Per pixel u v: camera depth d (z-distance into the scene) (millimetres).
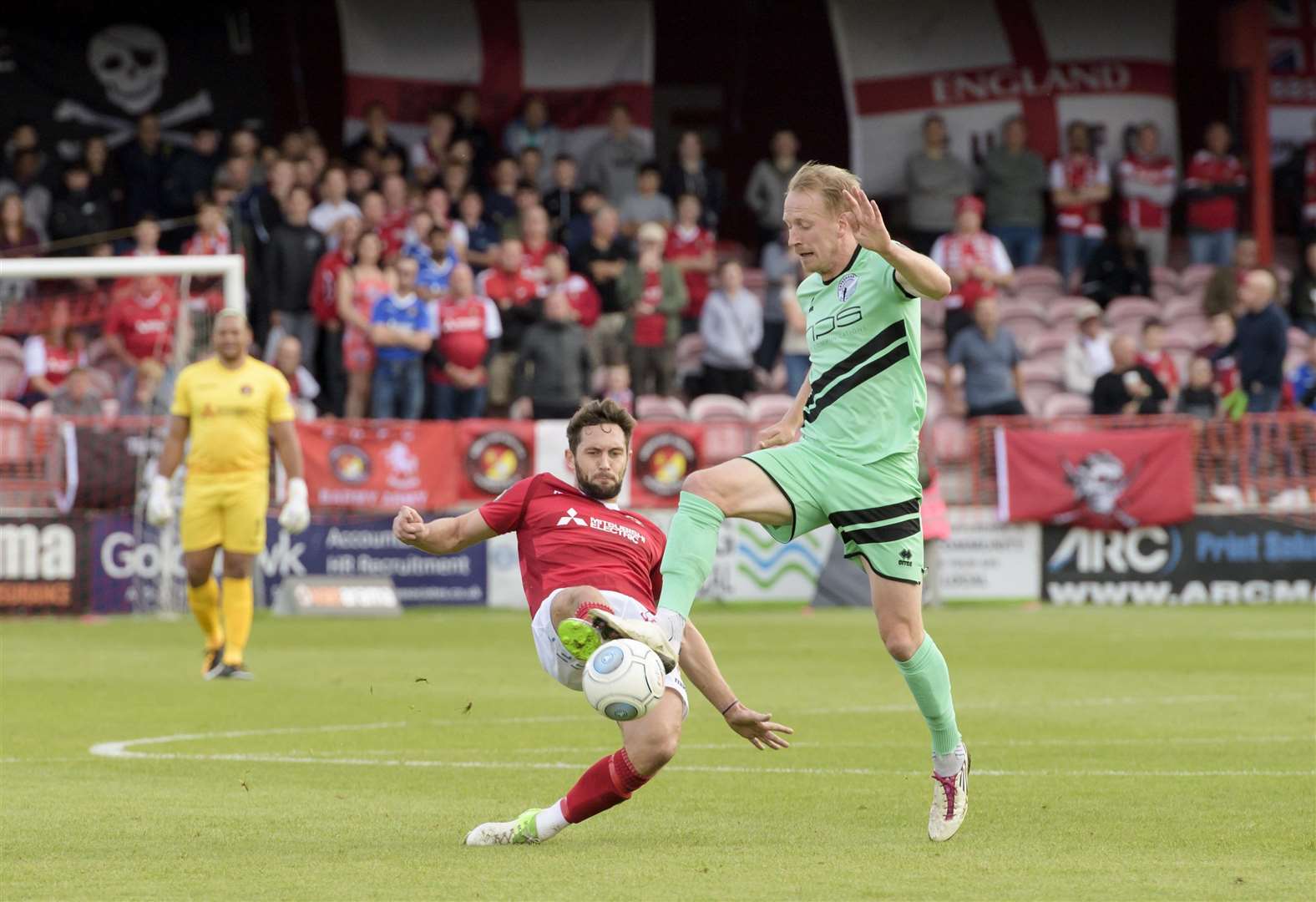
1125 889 15125
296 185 65125
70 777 23047
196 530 36469
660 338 64500
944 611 58438
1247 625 52312
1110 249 73938
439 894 14836
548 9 77000
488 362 64188
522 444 58812
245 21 76875
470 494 58531
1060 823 19188
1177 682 36500
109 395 64125
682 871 16062
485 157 71188
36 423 55719
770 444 19156
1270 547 62188
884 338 17969
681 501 17656
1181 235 83250
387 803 20766
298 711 31047
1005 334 63250
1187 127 85000
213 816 19719
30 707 31359
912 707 31719
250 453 36594
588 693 16297
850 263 18203
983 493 61375
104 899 14750
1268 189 77875
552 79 77125
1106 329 72375
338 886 15281
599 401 18516
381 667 39531
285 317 62906
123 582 55812
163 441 56062
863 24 77688
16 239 66625
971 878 15703
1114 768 23812
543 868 16250
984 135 78188
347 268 61469
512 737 27578
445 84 76375
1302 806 20375
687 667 17500
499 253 64625
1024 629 50906
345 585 56656
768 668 39219
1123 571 61656
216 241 62719
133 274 52969
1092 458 61125
